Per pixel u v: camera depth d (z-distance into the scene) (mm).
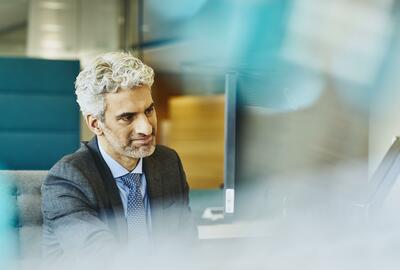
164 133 3811
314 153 1656
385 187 1516
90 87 1229
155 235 1418
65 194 1267
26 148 3443
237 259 1353
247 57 3639
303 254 1364
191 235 1490
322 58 2561
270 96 1627
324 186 1644
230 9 4031
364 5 2363
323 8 2648
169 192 1480
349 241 1414
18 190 1484
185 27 4430
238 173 1600
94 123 1291
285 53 2998
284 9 3180
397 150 1488
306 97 1696
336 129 1696
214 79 4020
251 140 1603
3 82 3406
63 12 4379
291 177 1633
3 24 4312
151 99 1269
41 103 3461
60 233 1241
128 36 4457
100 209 1293
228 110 1582
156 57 4430
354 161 1694
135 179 1392
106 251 1172
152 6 4457
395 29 2203
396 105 2180
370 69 2264
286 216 1607
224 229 1650
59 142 3486
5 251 1437
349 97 2137
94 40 4434
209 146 3080
